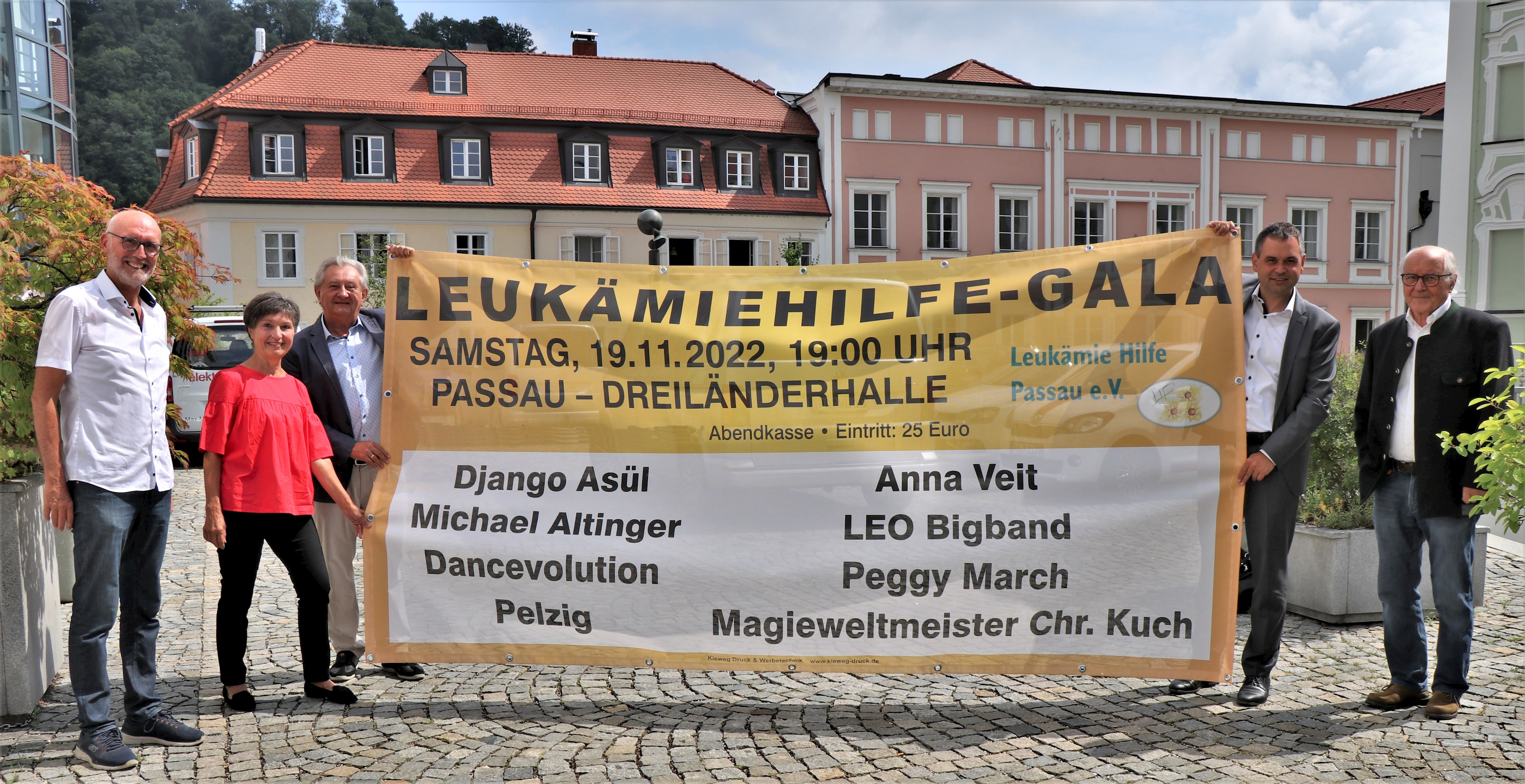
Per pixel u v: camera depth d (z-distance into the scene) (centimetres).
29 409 554
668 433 536
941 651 524
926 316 529
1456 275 501
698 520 532
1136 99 4075
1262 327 530
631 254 3766
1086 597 520
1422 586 695
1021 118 4019
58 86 2533
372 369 569
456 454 545
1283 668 573
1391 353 516
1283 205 4278
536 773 438
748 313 537
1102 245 524
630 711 513
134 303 473
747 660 530
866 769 439
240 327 1593
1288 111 4212
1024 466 522
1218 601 516
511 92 3831
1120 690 538
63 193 579
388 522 543
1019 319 525
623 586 534
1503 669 567
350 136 3538
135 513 466
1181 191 4166
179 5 6712
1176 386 517
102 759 445
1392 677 516
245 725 495
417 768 444
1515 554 862
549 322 542
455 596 543
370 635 543
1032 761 446
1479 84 1559
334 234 3494
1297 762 443
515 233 3669
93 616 452
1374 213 4388
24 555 508
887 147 3909
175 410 697
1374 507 562
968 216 4000
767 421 532
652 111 3903
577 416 540
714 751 461
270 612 701
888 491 526
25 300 578
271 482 507
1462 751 454
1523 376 465
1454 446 486
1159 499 518
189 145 3638
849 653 527
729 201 3812
